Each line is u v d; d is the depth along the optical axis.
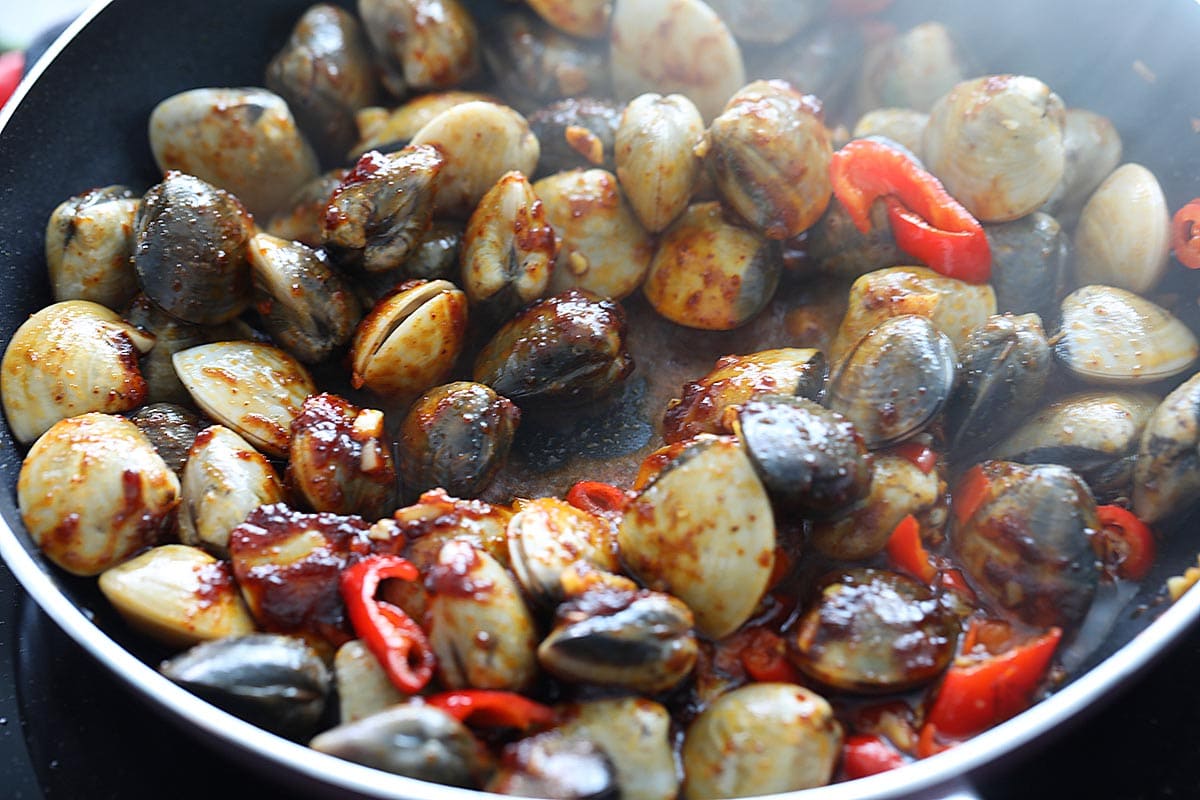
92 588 0.51
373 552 0.50
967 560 0.52
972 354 0.54
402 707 0.46
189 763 0.50
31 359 0.54
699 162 0.57
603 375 0.56
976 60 0.63
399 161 0.55
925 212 0.57
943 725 0.48
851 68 0.64
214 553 0.51
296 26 0.63
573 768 0.46
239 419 0.54
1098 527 0.51
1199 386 0.52
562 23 0.63
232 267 0.55
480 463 0.53
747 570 0.49
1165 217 0.56
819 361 0.55
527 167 0.59
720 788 0.47
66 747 0.50
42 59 0.58
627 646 0.46
